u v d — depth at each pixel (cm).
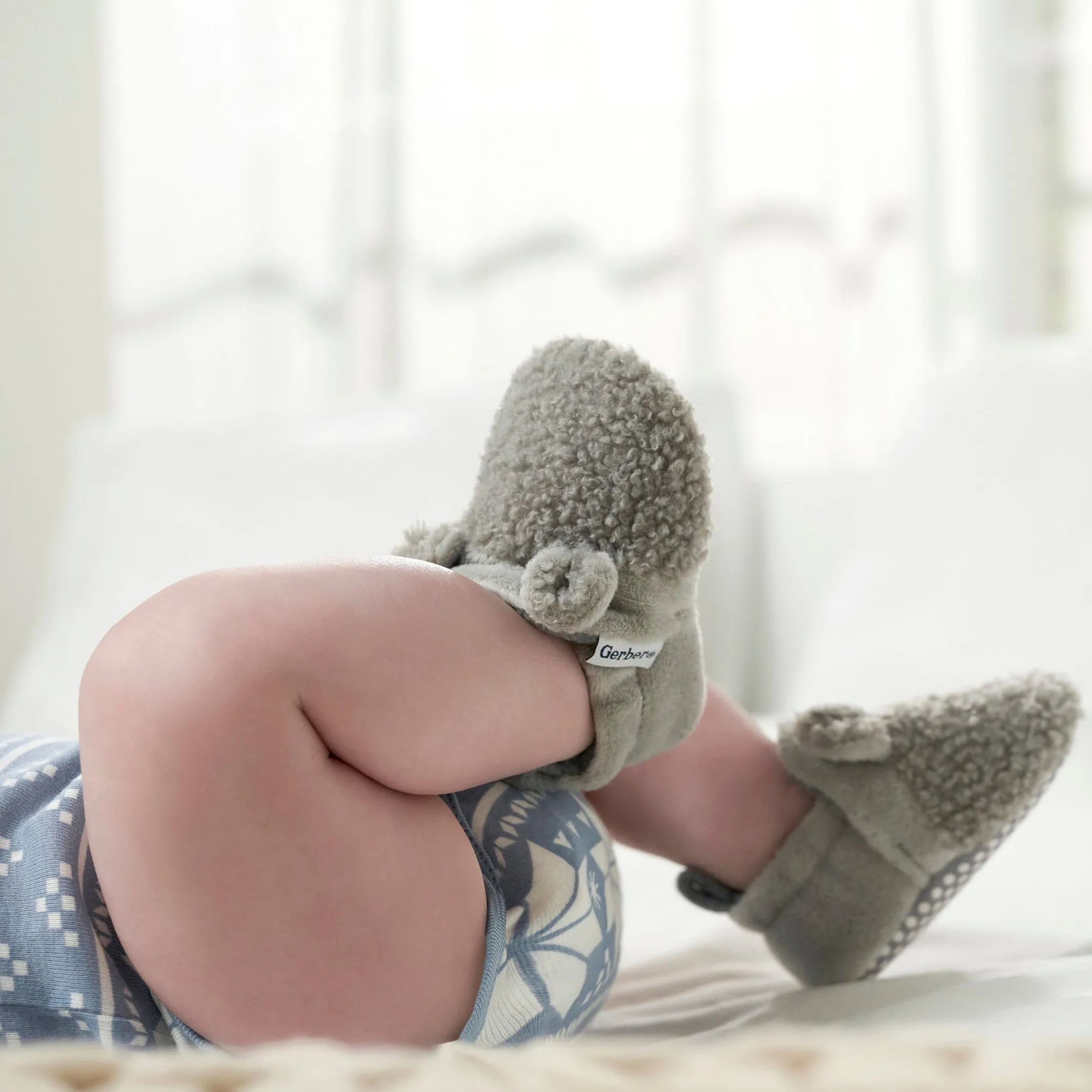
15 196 214
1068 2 172
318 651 47
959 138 172
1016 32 173
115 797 45
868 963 68
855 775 68
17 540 215
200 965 45
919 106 173
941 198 173
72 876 48
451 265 191
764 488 177
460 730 50
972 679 126
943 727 68
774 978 73
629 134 183
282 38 197
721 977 73
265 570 50
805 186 177
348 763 49
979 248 172
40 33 213
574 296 186
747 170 179
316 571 50
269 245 199
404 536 62
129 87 203
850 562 154
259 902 45
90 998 46
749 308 179
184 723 44
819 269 177
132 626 47
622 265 183
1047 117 173
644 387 55
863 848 68
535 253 188
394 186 193
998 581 131
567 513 55
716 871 72
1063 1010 51
